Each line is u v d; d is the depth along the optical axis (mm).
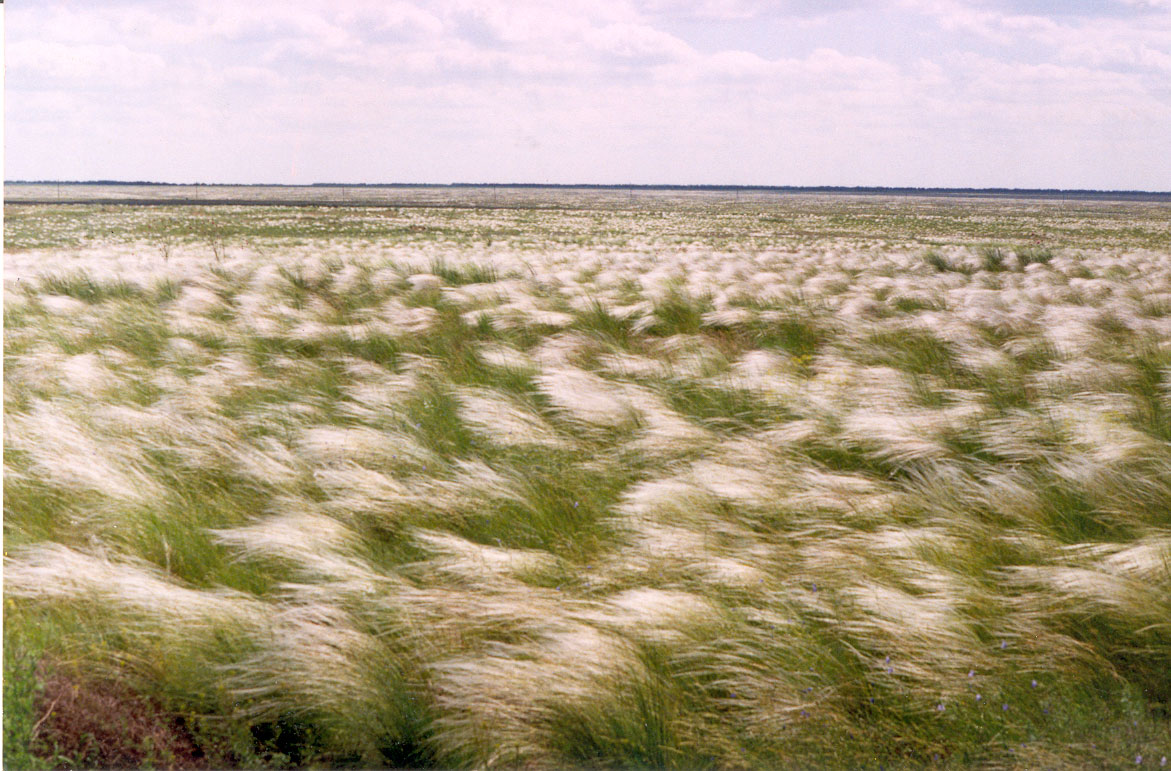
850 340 10188
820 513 5320
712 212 106500
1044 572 4492
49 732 3453
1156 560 4504
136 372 8266
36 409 6559
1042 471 5852
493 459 6293
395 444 6184
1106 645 4070
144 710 3648
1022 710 3672
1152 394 7848
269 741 3645
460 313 11781
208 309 11750
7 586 4094
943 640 3973
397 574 4613
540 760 3498
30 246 35656
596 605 4277
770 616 4145
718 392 7746
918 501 5391
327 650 3748
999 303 13211
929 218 93062
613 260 25656
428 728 3611
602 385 7703
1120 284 15719
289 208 88812
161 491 5262
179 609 3957
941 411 7051
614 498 5641
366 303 12922
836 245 46219
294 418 6996
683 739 3553
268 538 4664
